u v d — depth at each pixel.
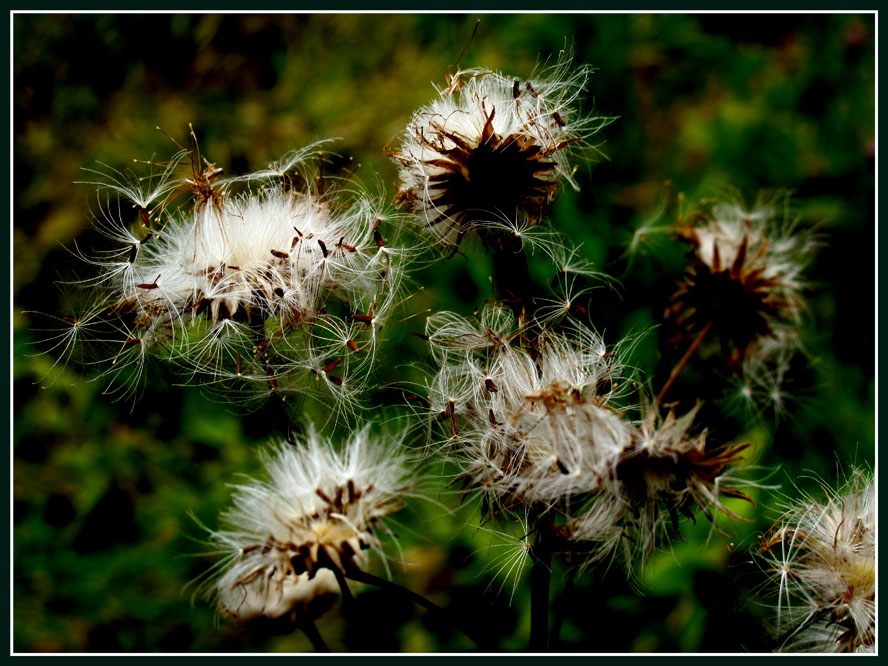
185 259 0.25
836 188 0.38
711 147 0.38
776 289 0.27
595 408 0.24
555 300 0.26
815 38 0.41
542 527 0.25
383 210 0.26
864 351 0.35
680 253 0.31
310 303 0.25
